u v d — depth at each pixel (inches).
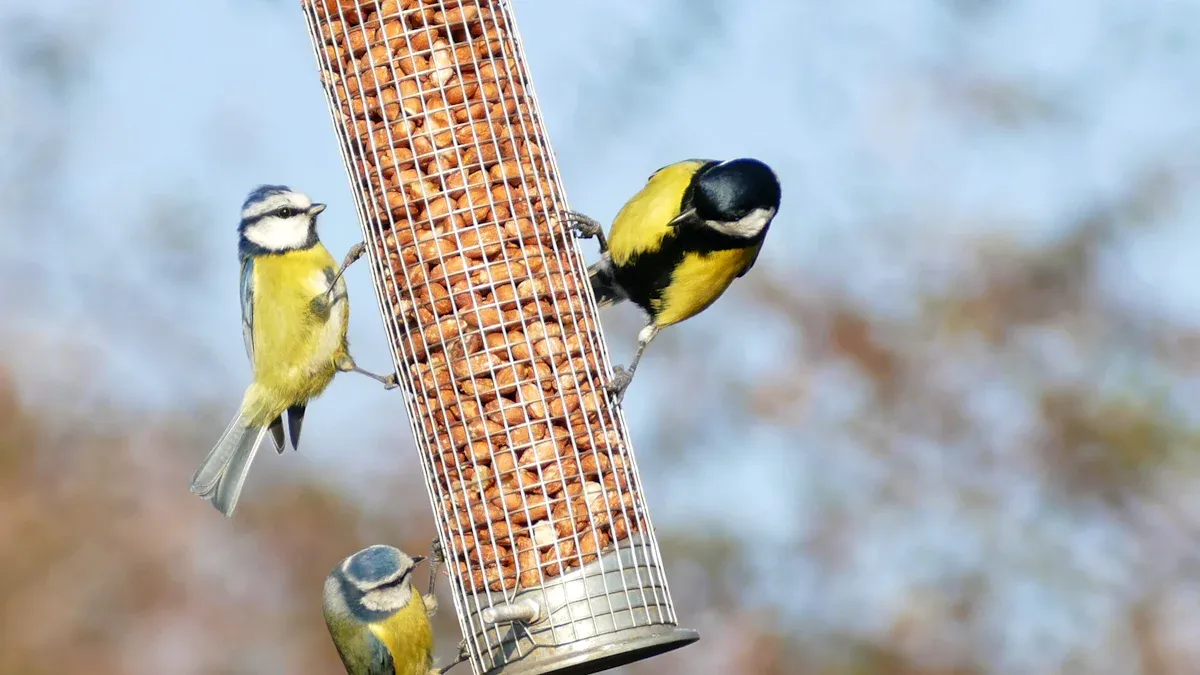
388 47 395.2
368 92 396.5
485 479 385.1
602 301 441.1
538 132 403.9
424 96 393.7
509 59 400.5
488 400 387.9
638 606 379.6
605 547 382.0
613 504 385.7
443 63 394.3
